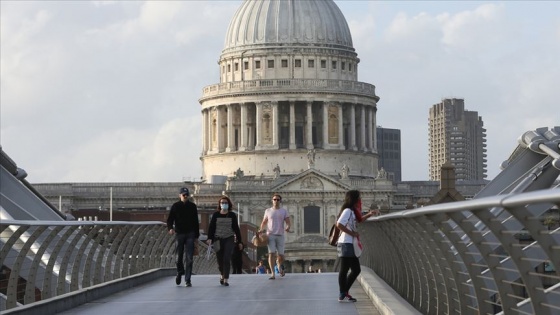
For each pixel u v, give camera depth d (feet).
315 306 119.75
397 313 92.63
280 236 169.37
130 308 121.80
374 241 166.09
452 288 86.84
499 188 130.00
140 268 172.96
